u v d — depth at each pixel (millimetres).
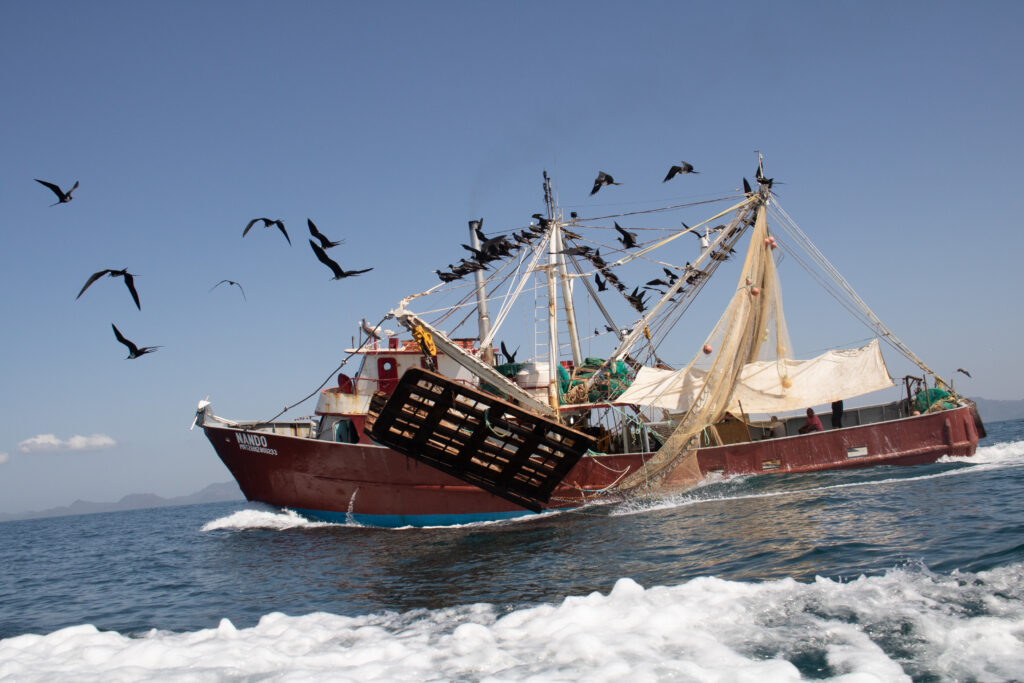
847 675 6336
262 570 17109
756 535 13984
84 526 56531
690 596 9336
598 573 12414
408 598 12117
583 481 22703
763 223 24500
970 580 8758
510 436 20125
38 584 19688
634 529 16891
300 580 15227
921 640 7066
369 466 22219
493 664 7707
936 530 12391
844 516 14969
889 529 13000
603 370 26141
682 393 24891
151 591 16219
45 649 9664
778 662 6762
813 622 7934
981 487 17172
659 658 7270
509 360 27438
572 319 29328
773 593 9148
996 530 11766
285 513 23984
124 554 24172
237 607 13258
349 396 24031
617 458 22859
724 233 25266
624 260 25141
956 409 24234
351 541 20281
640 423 24250
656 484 22500
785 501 18219
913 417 23781
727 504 19078
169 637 10484
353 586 13883
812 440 23594
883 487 18938
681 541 14477
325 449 22438
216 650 9055
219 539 23422
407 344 25438
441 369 25062
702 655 7254
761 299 25203
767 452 23703
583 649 7758
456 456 21094
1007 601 7836
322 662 8391
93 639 10094
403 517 22266
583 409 25328
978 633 7059
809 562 11141
